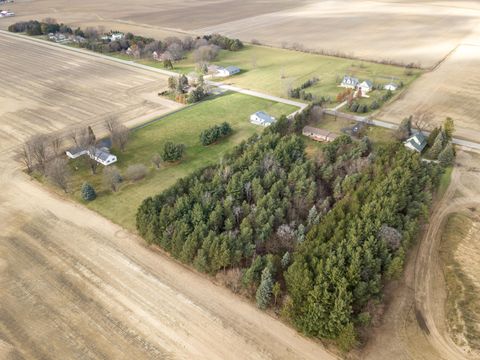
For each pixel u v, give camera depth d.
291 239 56.38
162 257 57.81
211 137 90.00
